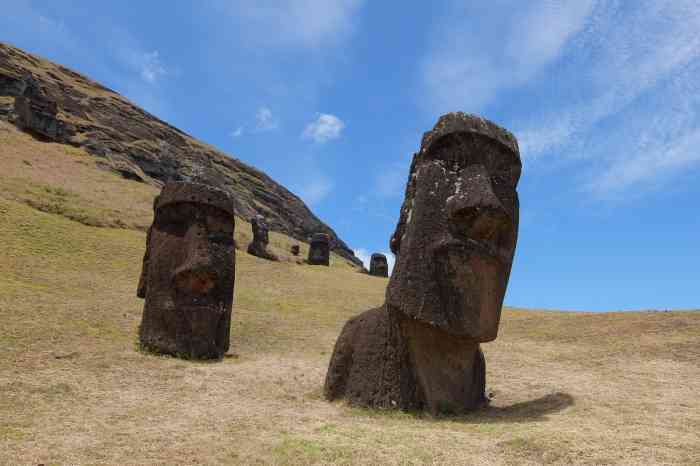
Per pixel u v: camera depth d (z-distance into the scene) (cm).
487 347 1661
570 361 1435
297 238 8769
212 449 664
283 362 1414
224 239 1527
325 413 902
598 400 967
